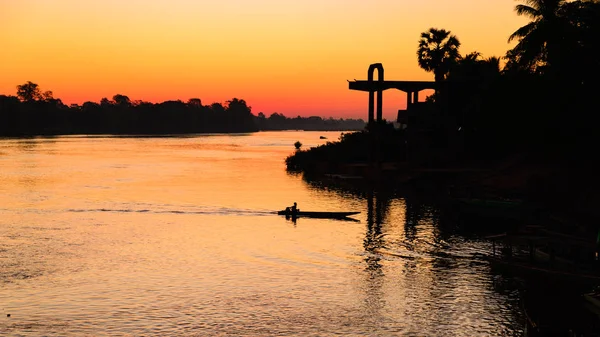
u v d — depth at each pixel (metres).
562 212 86.75
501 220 90.81
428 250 72.00
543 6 101.38
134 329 47.19
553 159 111.00
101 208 102.31
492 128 122.12
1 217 93.38
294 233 82.25
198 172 165.75
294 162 177.25
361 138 172.75
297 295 55.47
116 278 60.44
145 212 98.69
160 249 72.75
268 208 103.19
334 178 146.12
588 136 97.69
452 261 66.88
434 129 143.88
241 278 60.69
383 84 142.25
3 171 165.00
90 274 61.75
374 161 157.50
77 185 134.00
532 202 93.31
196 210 100.94
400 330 47.34
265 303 53.28
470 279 59.94
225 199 113.62
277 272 62.88
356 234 81.50
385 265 65.44
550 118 99.75
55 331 46.66
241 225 87.94
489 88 119.81
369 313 50.94
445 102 142.00
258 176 155.62
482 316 50.03
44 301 53.38
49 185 133.62
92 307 51.94
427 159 138.00
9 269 63.28
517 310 51.34
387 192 122.75
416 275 61.53
